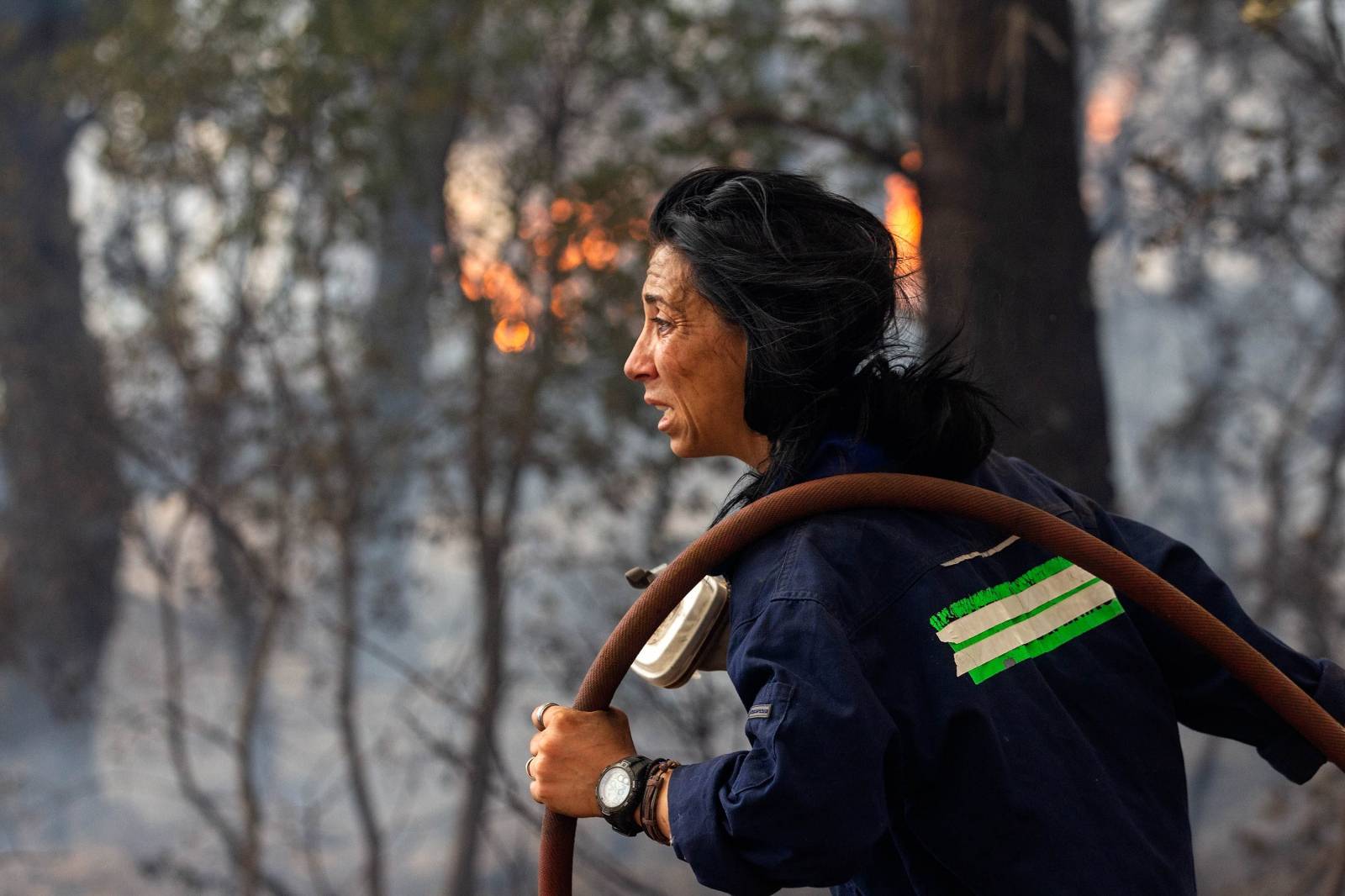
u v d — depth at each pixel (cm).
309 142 718
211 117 738
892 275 175
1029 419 466
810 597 157
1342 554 936
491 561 748
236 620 902
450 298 736
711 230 168
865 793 150
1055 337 489
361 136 721
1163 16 1054
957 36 511
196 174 754
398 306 768
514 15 716
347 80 701
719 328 171
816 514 166
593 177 684
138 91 730
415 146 731
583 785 167
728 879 154
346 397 756
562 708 171
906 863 168
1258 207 512
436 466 762
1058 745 165
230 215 749
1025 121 505
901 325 178
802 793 148
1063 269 496
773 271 166
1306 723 176
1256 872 676
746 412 173
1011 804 160
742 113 587
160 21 724
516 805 638
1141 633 188
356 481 756
